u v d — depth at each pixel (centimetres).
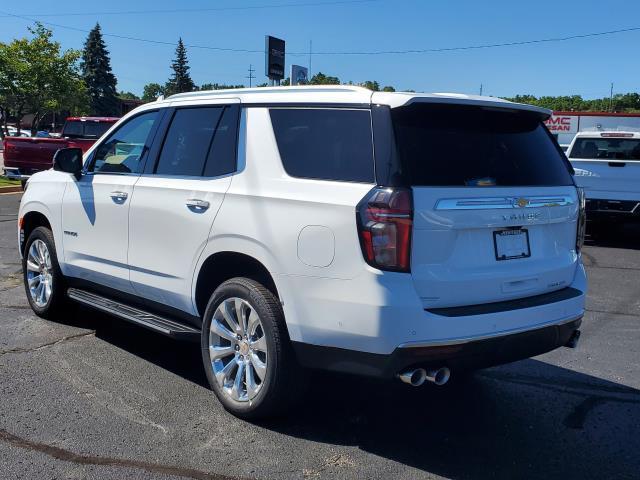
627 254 1130
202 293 454
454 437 409
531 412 450
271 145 413
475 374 524
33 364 510
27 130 5150
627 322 688
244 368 419
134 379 485
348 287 355
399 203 346
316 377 502
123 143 539
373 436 405
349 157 373
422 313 346
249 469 359
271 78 1405
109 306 527
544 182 416
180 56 7844
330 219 363
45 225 636
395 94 370
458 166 376
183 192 455
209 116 467
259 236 396
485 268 376
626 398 479
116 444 382
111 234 521
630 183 1162
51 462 359
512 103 402
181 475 350
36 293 634
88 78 6400
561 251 430
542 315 394
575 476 364
